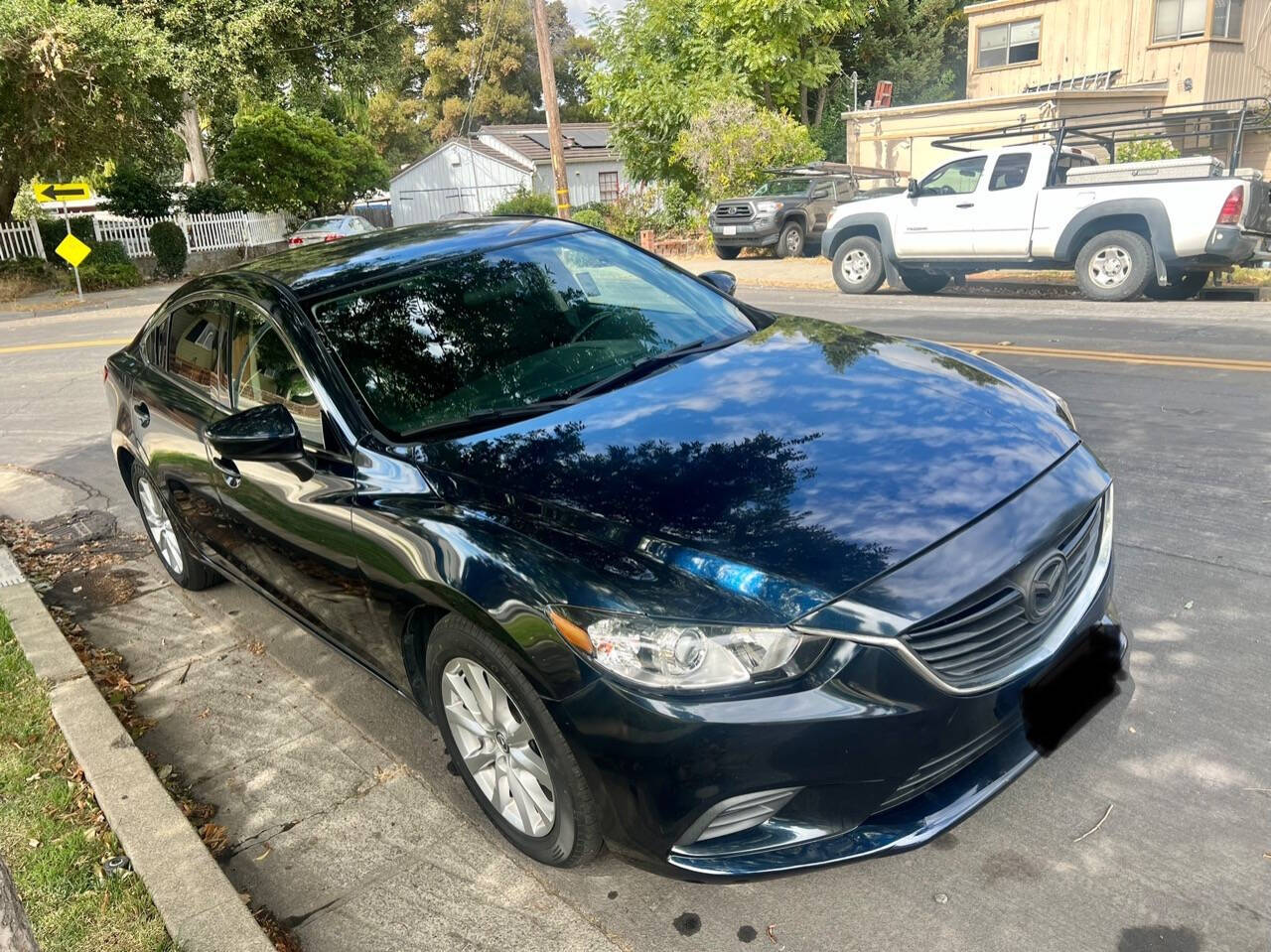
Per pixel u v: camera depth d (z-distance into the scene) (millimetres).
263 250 33594
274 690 4133
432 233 4301
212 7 28125
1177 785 2896
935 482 2676
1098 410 6531
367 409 3334
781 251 19688
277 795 3404
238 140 34312
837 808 2406
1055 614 2658
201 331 4309
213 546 4445
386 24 32125
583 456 2939
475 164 48406
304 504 3357
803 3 25250
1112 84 23969
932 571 2420
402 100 69000
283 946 2705
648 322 3883
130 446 4938
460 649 2807
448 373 3469
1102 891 2551
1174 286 11391
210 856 2914
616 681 2385
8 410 10430
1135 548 4441
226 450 3119
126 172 29594
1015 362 8133
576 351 3629
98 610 5113
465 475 2975
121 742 3529
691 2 26453
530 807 2807
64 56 21203
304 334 3547
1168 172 10977
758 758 2316
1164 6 22766
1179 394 6730
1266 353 7699
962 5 39406
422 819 3188
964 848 2770
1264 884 2514
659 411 3162
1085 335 9141
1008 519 2592
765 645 2318
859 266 13672
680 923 2629
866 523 2527
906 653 2324
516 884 2844
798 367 3451
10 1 20938
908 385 3250
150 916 2730
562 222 4512
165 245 28109
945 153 24719
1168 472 5320
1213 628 3707
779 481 2695
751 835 2447
